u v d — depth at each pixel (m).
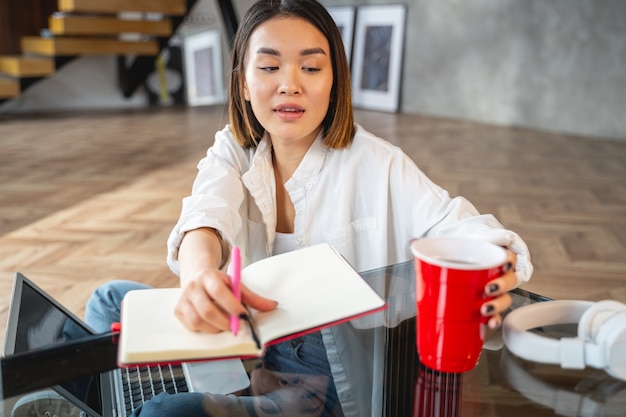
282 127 1.05
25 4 6.67
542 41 5.76
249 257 1.27
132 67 7.20
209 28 7.61
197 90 7.64
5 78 6.20
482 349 0.77
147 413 0.74
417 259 0.69
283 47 1.02
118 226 2.90
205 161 1.21
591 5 5.38
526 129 5.91
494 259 0.69
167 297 0.81
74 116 6.46
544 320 0.81
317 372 0.75
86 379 0.71
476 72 6.31
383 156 1.15
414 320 0.85
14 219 2.99
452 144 5.03
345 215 1.18
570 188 3.67
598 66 5.42
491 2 6.07
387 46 7.04
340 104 1.12
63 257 2.49
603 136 5.47
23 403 0.68
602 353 0.73
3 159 4.32
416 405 0.69
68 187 3.59
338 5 7.58
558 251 2.62
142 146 4.84
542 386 0.71
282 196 1.24
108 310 1.21
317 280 0.83
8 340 0.88
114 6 6.10
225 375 0.76
